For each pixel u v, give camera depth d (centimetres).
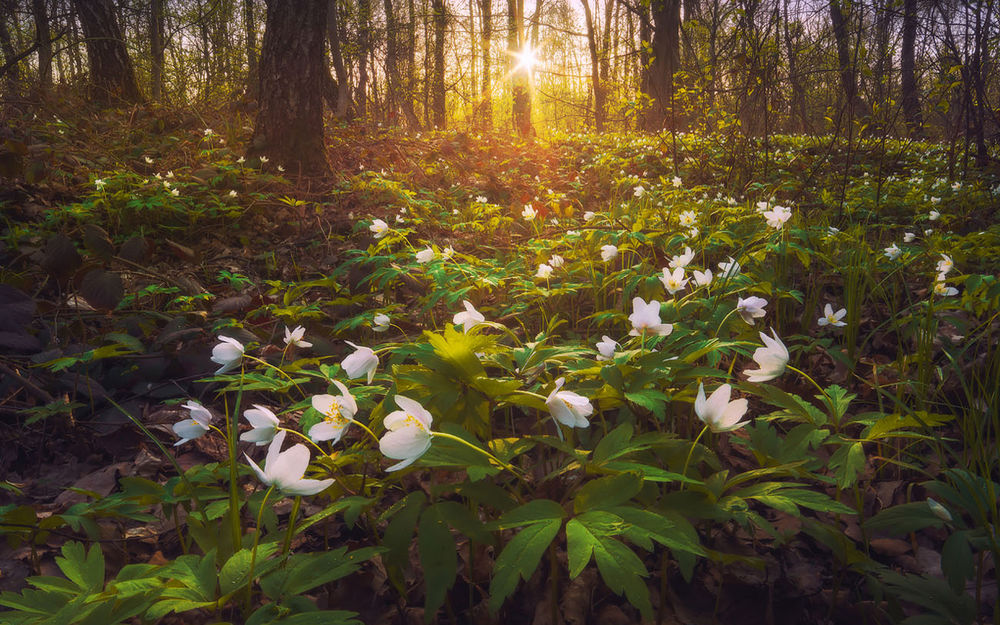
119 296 430
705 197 658
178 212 643
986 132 955
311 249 643
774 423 297
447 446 172
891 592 175
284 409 330
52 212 580
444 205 784
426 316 438
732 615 199
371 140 1127
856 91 736
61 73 1351
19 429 315
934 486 184
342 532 240
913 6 688
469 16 2697
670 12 1439
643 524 146
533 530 149
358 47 2517
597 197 907
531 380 240
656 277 366
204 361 369
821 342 332
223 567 153
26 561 224
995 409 228
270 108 841
